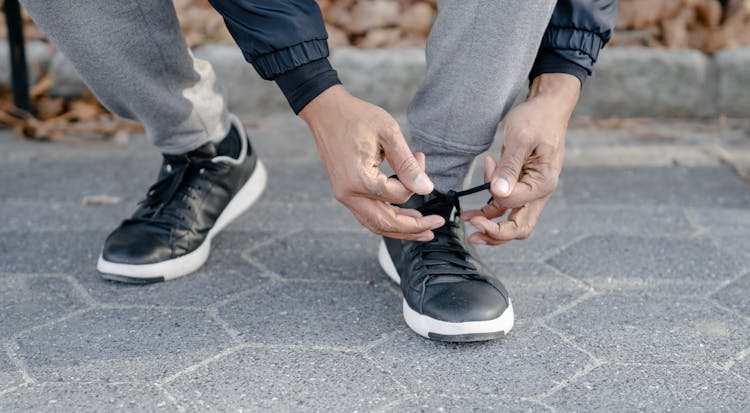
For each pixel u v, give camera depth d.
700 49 2.87
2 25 2.72
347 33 2.86
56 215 1.91
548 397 1.18
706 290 1.55
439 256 1.40
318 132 1.16
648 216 1.94
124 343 1.33
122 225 1.61
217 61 2.63
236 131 1.72
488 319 1.31
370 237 1.82
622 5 2.88
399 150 1.12
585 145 2.49
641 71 2.69
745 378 1.24
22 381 1.21
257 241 1.78
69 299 1.48
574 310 1.46
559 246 1.76
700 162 2.34
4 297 1.49
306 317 1.43
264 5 1.11
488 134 1.27
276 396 1.18
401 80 2.68
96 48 1.34
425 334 1.34
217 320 1.41
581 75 1.24
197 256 1.60
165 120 1.49
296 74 1.14
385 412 1.14
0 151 2.37
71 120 2.62
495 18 1.16
